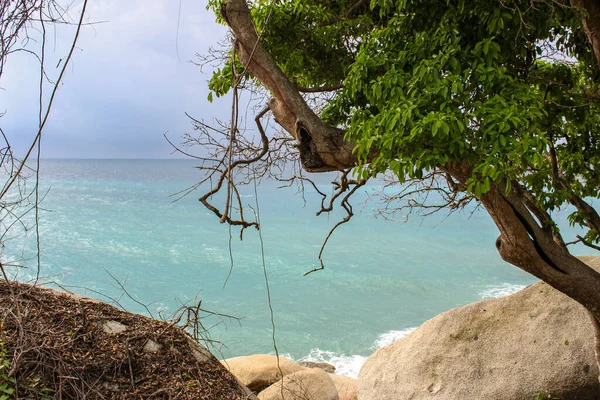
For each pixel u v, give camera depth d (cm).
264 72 566
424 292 2675
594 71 692
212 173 475
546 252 538
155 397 340
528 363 703
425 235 4281
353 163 566
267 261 3356
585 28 567
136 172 16188
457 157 447
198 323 405
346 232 4441
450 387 751
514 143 422
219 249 3728
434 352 803
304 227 4700
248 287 2753
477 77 488
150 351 370
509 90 480
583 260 767
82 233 4247
